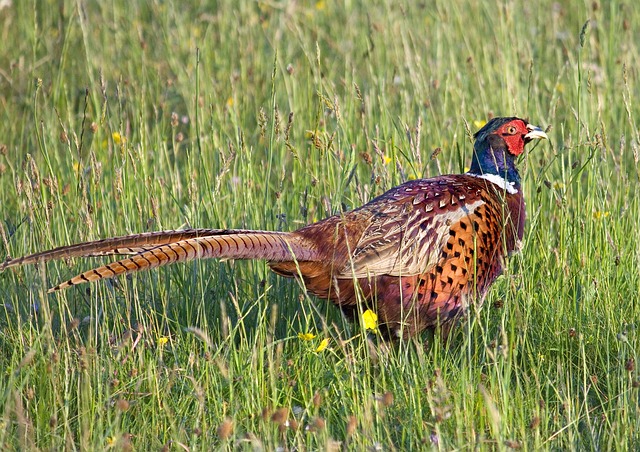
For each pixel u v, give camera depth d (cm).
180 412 930
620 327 1074
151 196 1212
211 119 1388
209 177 1347
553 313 1105
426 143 1492
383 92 1461
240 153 1288
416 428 896
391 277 1042
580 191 1282
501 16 1730
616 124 1575
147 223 1229
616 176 1419
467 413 874
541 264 1192
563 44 1842
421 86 1584
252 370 963
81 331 1143
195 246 953
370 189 1259
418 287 1055
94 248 954
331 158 1267
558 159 1398
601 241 1205
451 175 1148
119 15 2078
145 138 1429
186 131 1758
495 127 1162
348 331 1076
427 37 1895
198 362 999
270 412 873
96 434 868
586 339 1083
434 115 1514
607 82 1602
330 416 944
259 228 1251
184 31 2008
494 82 1681
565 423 920
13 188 1482
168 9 2081
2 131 1694
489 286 1126
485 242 1095
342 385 951
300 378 990
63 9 2002
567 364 1052
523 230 1190
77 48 1975
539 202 1245
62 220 1212
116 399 948
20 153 1506
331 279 1037
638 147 1266
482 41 1808
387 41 1878
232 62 1850
